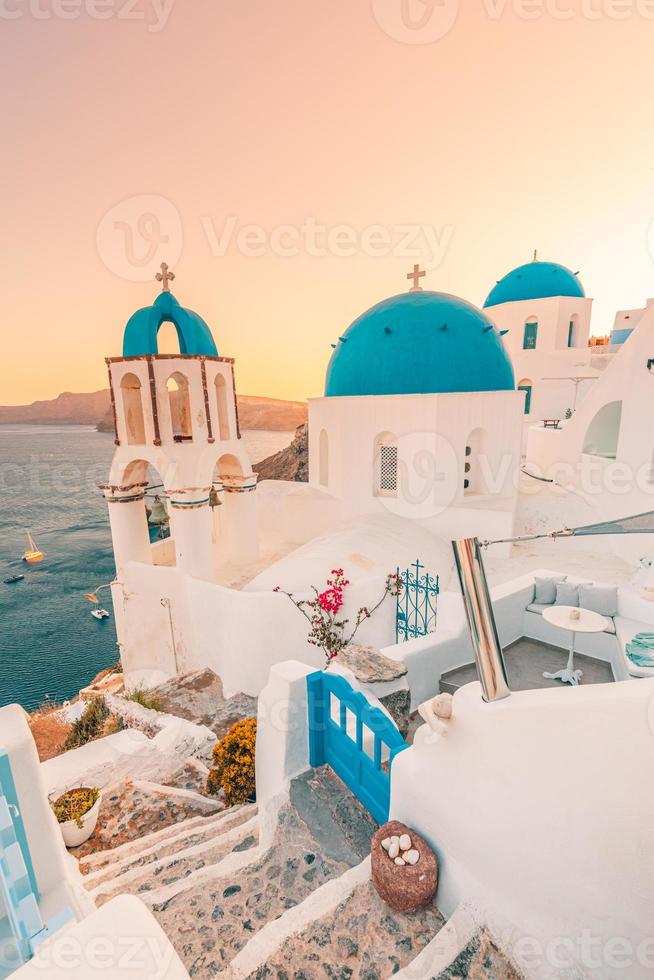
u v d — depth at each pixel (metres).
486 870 2.53
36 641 27.23
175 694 9.00
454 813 2.71
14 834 2.38
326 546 9.41
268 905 3.04
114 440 11.86
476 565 2.42
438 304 11.79
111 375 11.28
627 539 10.54
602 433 13.36
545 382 22.86
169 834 4.58
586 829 2.06
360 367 11.84
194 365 11.00
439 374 11.22
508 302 23.94
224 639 9.22
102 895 3.30
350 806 3.79
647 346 10.09
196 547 11.47
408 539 10.10
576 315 23.52
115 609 12.38
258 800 4.89
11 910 2.32
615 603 7.14
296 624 8.03
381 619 8.12
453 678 6.30
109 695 9.99
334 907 2.83
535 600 7.67
